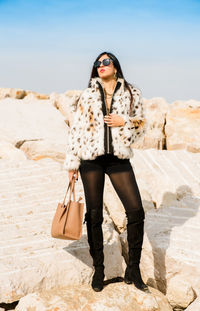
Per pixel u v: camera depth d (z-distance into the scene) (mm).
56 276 3303
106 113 3031
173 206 4762
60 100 9180
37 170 5141
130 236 3111
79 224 3043
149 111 8734
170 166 5969
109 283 3516
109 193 4586
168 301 3320
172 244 3793
